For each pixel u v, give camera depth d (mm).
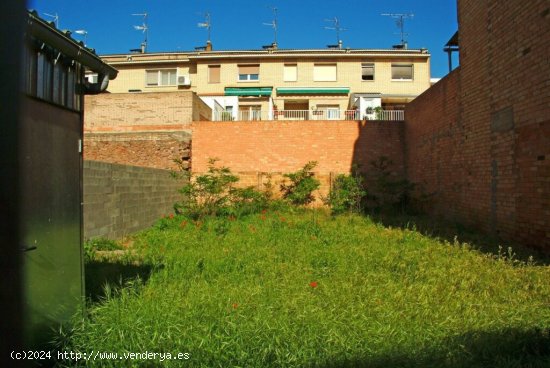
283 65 27891
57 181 3119
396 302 4148
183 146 16844
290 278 5176
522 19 7520
